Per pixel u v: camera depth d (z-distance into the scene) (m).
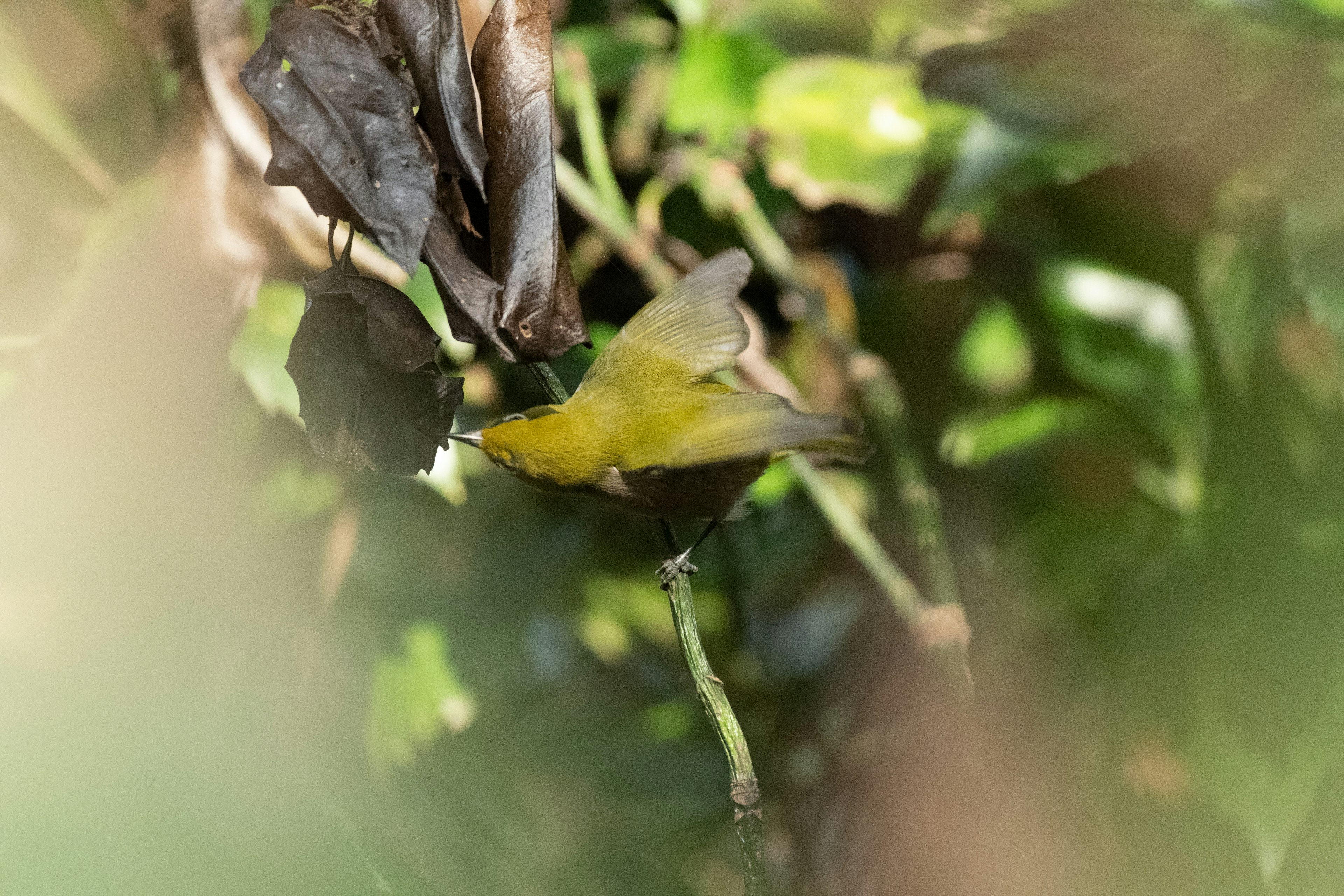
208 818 4.21
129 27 4.34
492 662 4.43
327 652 4.38
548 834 4.43
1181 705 4.39
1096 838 4.40
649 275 4.41
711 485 4.28
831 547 4.47
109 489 4.34
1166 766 4.39
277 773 4.22
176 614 4.33
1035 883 4.41
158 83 4.35
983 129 4.37
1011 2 4.40
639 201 4.43
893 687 4.46
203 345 4.35
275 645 4.36
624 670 4.48
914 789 4.45
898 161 4.41
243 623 4.35
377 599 4.41
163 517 4.34
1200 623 4.39
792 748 4.48
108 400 4.34
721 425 4.27
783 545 4.48
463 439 4.29
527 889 4.41
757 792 4.25
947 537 4.45
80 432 4.34
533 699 4.44
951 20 4.42
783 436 4.24
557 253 4.22
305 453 4.38
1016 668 4.42
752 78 4.41
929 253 4.43
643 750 4.47
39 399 4.34
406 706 4.40
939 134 4.41
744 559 4.48
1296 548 4.38
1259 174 4.37
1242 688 4.38
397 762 4.39
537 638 4.45
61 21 4.34
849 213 4.44
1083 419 4.41
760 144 4.43
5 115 4.34
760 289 4.45
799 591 4.48
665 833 4.46
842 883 4.46
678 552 4.29
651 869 4.45
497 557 4.44
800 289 4.42
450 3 4.21
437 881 4.34
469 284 4.21
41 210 4.35
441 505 4.43
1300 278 4.34
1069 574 4.41
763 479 4.44
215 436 4.36
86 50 4.35
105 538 4.33
